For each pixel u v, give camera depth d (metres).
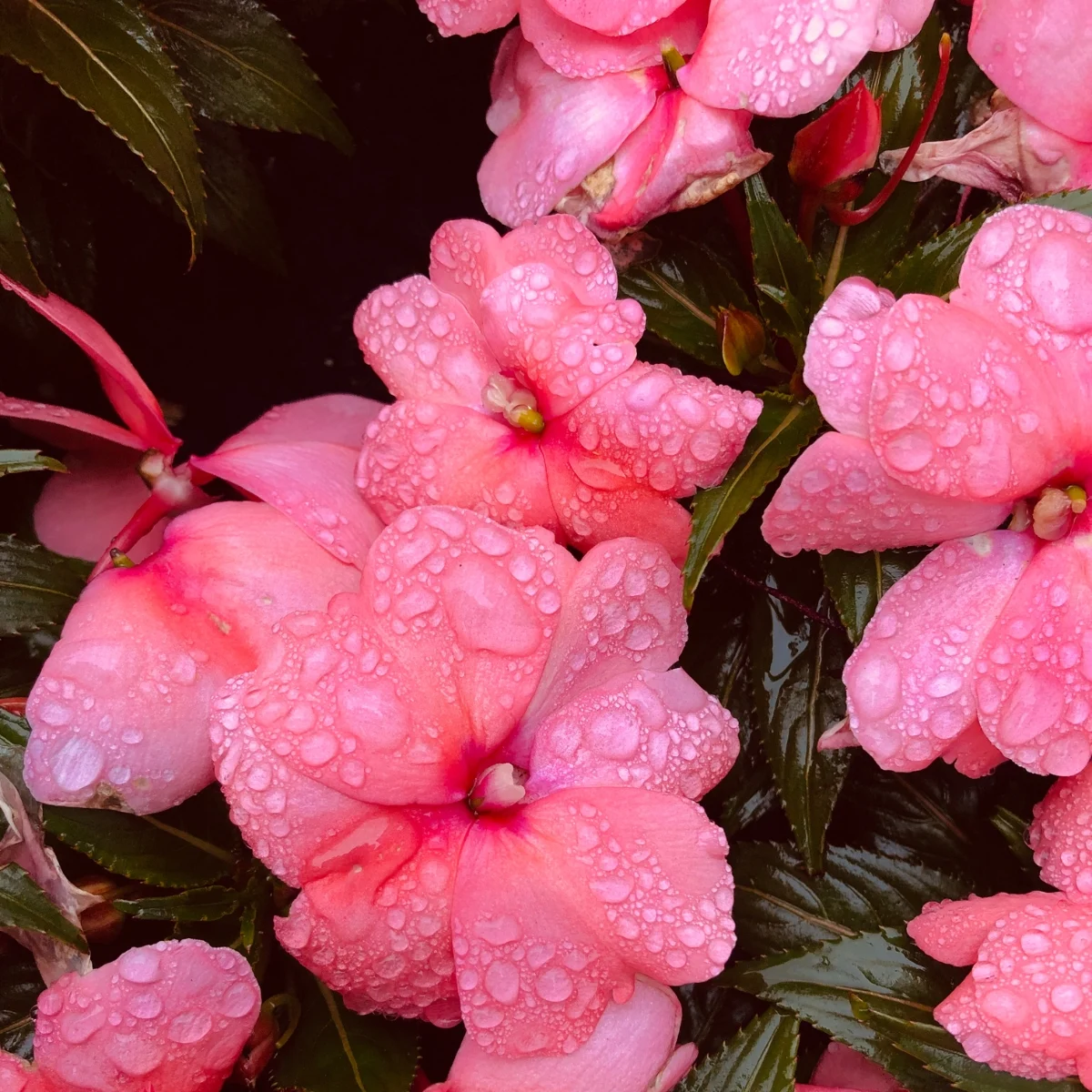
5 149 0.40
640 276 0.39
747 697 0.40
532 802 0.36
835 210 0.37
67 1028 0.34
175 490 0.38
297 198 0.44
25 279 0.37
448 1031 0.40
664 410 0.36
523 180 0.37
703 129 0.36
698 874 0.35
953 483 0.35
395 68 0.43
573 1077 0.35
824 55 0.35
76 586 0.38
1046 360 0.35
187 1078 0.35
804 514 0.36
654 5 0.36
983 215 0.37
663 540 0.37
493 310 0.37
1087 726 0.35
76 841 0.36
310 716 0.35
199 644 0.36
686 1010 0.40
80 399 0.42
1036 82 0.36
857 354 0.35
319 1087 0.36
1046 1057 0.35
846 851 0.40
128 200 0.42
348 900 0.35
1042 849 0.36
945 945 0.36
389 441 0.37
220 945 0.37
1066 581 0.35
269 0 0.42
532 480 0.37
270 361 0.45
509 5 0.37
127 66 0.37
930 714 0.35
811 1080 0.39
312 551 0.37
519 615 0.35
